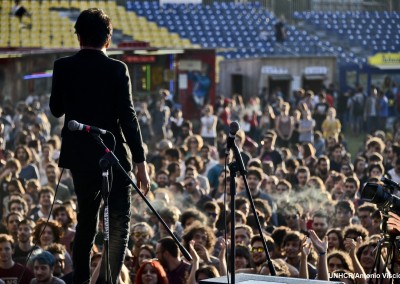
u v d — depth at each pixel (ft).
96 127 30.35
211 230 50.47
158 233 58.80
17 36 193.77
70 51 141.18
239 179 70.33
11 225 58.34
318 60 190.90
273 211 68.03
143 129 133.80
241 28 220.64
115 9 213.05
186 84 157.38
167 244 47.21
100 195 31.42
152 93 152.76
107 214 29.91
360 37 230.27
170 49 153.17
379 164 81.82
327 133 131.34
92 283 36.78
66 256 51.29
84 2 205.77
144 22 213.87
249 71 189.78
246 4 225.35
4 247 49.49
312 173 89.92
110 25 31.73
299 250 48.37
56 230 55.31
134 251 52.85
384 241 31.65
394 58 196.24
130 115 30.99
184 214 58.59
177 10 219.00
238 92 192.54
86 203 31.42
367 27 232.12
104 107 31.09
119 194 31.37
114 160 29.84
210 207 61.05
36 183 73.87
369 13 234.99
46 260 46.91
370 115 176.65
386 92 190.80
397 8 236.63
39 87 139.23
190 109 158.40
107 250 30.01
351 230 51.16
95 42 31.45
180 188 71.87
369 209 58.23
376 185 30.55
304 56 189.78
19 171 79.36
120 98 30.99
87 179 31.12
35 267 46.98
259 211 60.95
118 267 31.45
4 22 194.70
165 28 214.69
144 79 152.35
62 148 31.37
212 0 223.10
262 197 69.15
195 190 71.87
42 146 96.43
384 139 119.03
